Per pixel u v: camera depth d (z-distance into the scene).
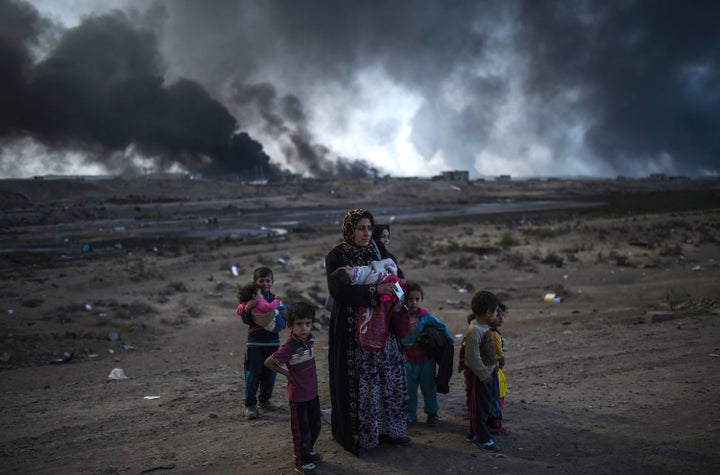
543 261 23.70
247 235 47.47
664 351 8.20
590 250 26.94
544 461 4.21
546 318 13.24
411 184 159.00
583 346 9.10
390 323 4.69
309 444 4.38
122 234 51.12
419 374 5.22
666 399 5.69
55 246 40.50
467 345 4.55
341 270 4.35
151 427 5.86
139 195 123.31
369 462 4.38
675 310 12.77
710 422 4.86
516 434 4.86
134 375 9.65
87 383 8.84
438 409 5.33
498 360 4.92
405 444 4.71
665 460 4.07
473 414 4.58
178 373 9.32
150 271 23.44
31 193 112.12
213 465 4.55
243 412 6.37
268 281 6.26
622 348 8.68
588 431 4.84
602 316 12.86
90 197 116.19
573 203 108.44
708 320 10.95
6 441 5.54
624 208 78.00
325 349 10.80
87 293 18.31
